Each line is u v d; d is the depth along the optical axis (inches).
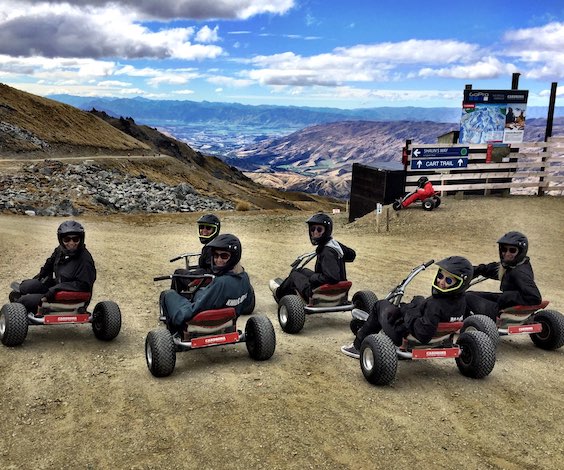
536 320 321.7
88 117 5728.3
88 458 186.5
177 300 264.4
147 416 218.2
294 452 192.1
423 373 273.9
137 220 1496.1
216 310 257.1
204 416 218.5
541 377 273.1
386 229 863.7
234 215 1798.7
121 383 253.1
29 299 301.6
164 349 251.9
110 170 3267.7
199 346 259.9
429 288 504.7
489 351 257.9
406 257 662.5
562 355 311.6
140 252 734.5
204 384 252.2
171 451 191.6
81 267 300.5
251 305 394.9
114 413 220.8
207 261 338.6
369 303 332.2
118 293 474.3
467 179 1010.1
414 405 234.1
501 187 1025.5
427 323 244.4
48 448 192.9
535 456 194.9
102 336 315.3
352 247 737.0
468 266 236.8
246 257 690.8
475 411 229.9
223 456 189.0
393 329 259.1
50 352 295.6
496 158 1010.1
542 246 701.9
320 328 366.3
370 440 202.2
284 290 369.1
